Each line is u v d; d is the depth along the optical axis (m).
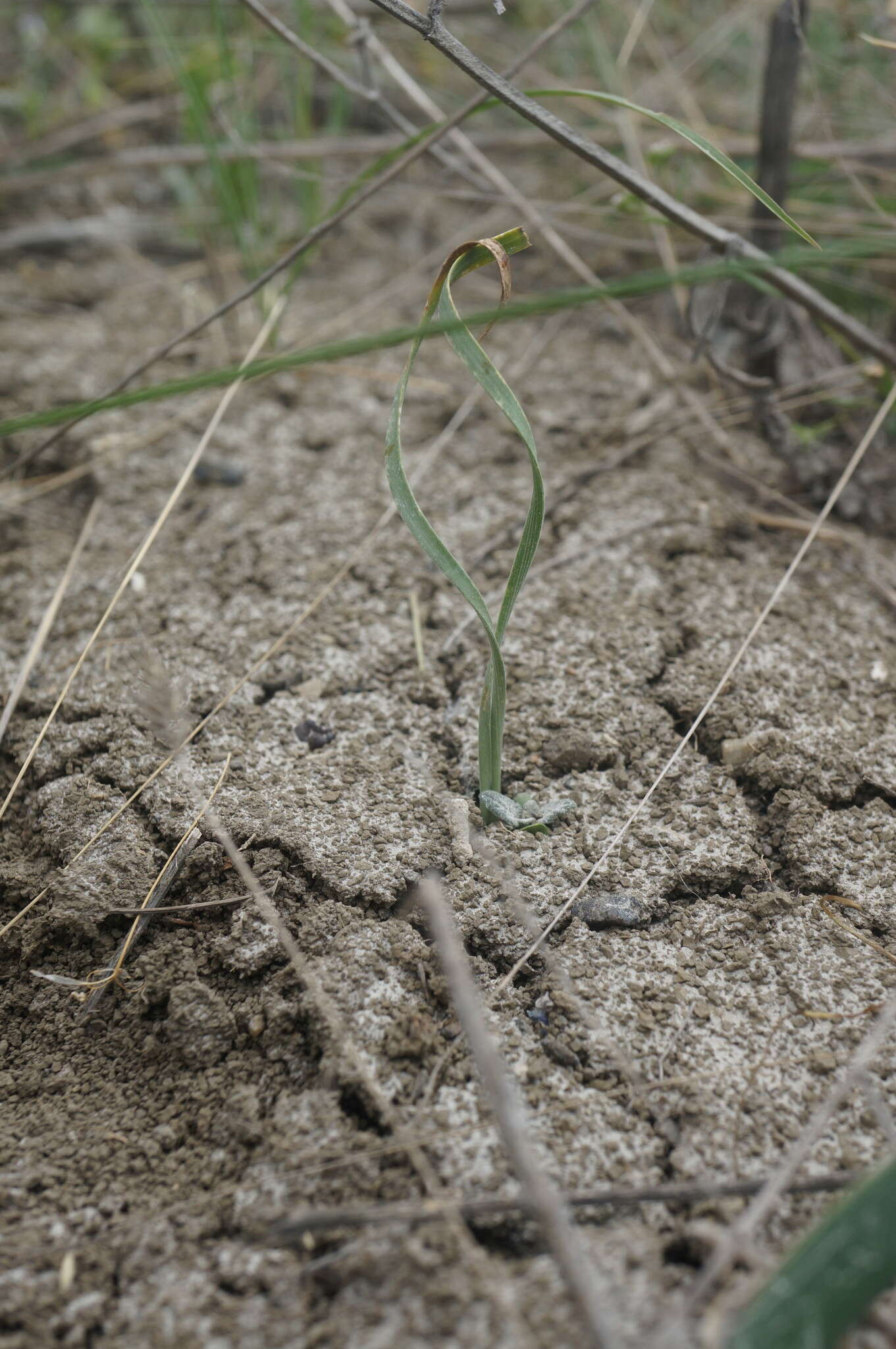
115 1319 0.26
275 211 0.42
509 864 0.30
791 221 0.30
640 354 0.40
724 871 0.30
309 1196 0.27
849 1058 0.28
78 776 0.31
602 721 0.32
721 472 0.37
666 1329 0.24
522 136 0.43
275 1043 0.28
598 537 0.35
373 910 0.30
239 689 0.33
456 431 0.38
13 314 0.42
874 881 0.30
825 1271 0.24
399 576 0.34
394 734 0.32
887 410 0.34
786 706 0.32
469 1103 0.27
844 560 0.35
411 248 0.44
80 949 0.30
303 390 0.39
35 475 0.38
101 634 0.34
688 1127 0.27
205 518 0.36
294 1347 0.26
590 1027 0.28
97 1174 0.27
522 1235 0.26
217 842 0.30
